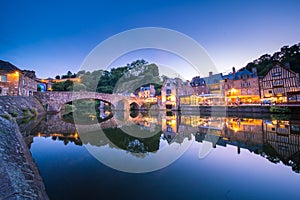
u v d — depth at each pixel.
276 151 5.50
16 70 19.31
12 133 6.44
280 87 23.47
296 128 10.30
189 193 2.83
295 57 32.91
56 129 10.10
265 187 3.08
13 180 2.66
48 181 3.23
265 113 19.30
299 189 2.98
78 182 3.17
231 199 2.67
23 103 16.47
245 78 27.53
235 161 4.44
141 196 2.71
